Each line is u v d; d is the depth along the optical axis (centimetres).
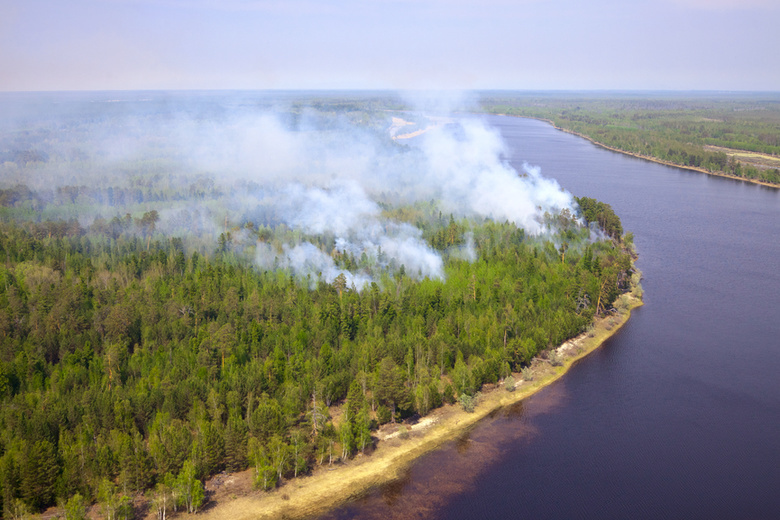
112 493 10150
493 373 14488
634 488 11244
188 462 10500
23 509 9594
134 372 13388
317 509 10619
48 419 11069
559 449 12381
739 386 14725
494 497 10988
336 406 13375
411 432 12825
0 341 14175
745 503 10862
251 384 12538
